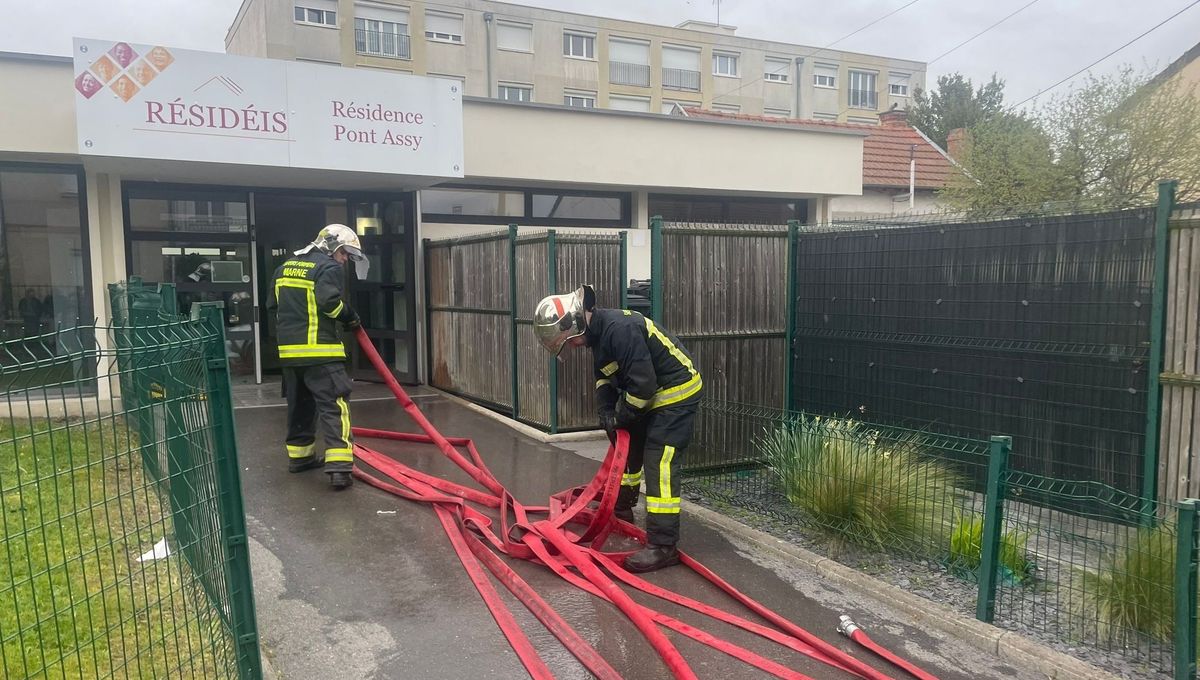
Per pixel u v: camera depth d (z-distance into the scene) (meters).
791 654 3.69
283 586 4.27
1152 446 5.04
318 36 36.12
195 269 10.13
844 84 51.41
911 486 4.92
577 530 5.29
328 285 5.81
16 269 8.65
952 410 6.36
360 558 4.66
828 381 7.29
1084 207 5.47
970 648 3.83
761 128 12.31
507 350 8.71
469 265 9.52
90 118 7.66
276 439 7.59
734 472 6.64
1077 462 5.53
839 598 4.36
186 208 9.95
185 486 3.40
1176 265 4.94
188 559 3.57
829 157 12.93
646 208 12.08
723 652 3.65
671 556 4.74
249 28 38.38
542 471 6.73
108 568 4.19
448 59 39.12
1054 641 3.83
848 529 4.83
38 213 8.71
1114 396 5.29
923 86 54.81
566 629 3.74
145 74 7.83
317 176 9.26
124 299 6.94
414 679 3.35
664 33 44.53
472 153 10.37
